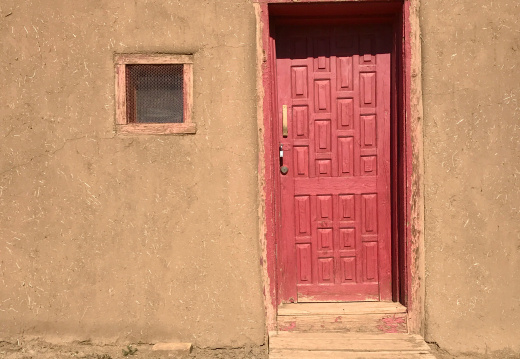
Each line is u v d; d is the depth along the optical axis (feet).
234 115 13.79
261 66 13.76
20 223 13.94
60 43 13.88
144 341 13.93
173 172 13.84
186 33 13.80
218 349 13.92
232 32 13.76
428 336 13.80
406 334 13.96
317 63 15.03
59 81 13.88
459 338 13.78
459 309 13.78
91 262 13.92
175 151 13.84
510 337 13.70
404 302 14.19
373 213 15.08
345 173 15.07
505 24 13.66
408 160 13.79
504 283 13.74
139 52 13.84
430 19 13.67
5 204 13.96
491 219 13.74
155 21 13.83
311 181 15.11
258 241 13.84
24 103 13.92
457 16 13.66
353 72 15.01
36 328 13.96
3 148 13.92
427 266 13.82
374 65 14.96
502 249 13.74
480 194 13.73
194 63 13.83
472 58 13.66
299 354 12.96
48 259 13.93
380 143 14.97
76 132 13.88
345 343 13.48
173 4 13.79
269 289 13.94
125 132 13.88
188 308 13.91
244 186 13.80
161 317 13.92
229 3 13.76
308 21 14.74
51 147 13.92
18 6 13.88
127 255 13.88
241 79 13.76
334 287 15.14
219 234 13.84
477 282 13.75
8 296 13.97
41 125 13.91
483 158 13.70
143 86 14.02
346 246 15.14
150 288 13.89
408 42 13.71
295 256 15.14
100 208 13.88
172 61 13.83
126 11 13.83
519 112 13.70
